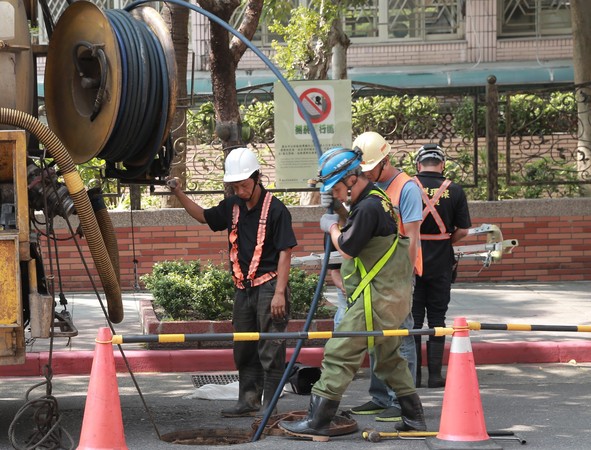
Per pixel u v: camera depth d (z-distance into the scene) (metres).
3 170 7.14
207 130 14.98
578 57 17.22
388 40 26.95
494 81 15.16
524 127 15.74
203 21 25.09
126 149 7.80
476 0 26.70
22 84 7.44
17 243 6.80
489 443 7.08
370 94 21.00
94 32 7.58
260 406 8.47
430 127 15.59
